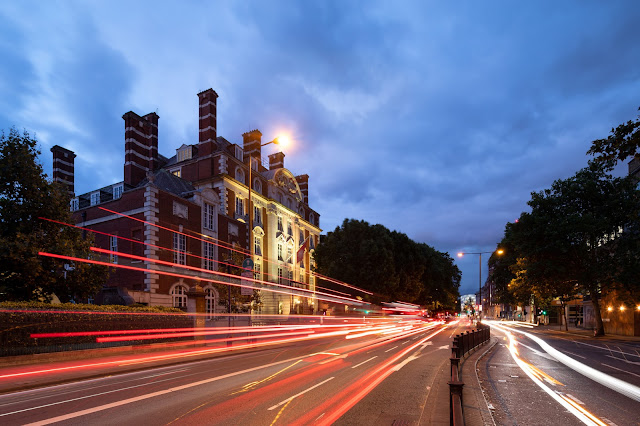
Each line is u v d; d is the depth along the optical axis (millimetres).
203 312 24328
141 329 19578
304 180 65438
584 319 52250
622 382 12023
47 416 7617
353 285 46219
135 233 29953
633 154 7961
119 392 9766
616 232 34312
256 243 45000
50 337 15250
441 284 68125
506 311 128000
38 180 19719
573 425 7492
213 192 36719
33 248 17828
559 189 36312
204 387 10352
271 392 9734
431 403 8742
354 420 7379
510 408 8680
